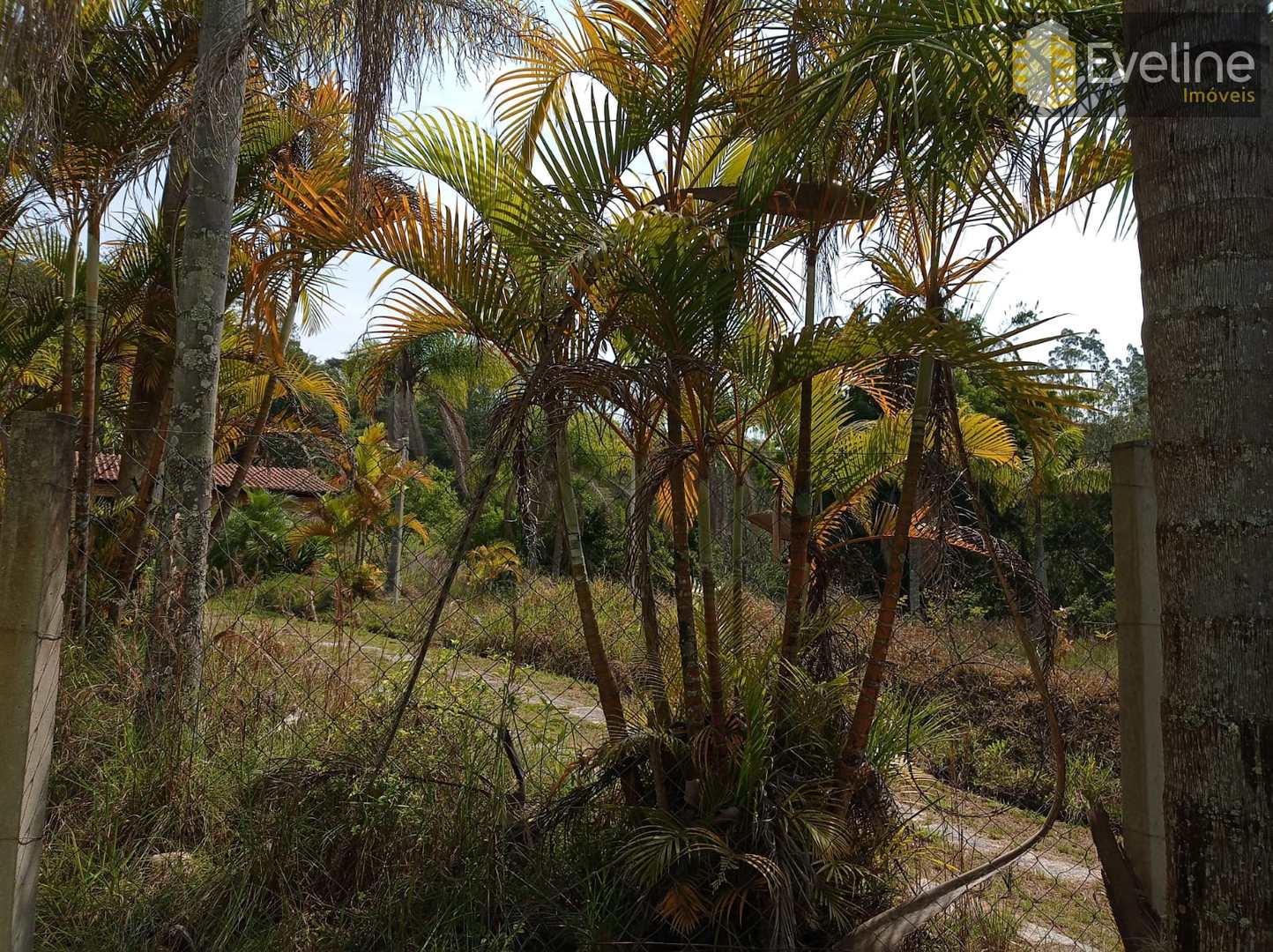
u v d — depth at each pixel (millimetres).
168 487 4465
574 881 3125
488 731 3598
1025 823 5266
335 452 11055
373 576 8859
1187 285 2137
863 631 4266
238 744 3680
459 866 3105
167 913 3041
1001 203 3309
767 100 3195
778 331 3398
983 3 2771
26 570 2498
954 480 3381
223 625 4660
